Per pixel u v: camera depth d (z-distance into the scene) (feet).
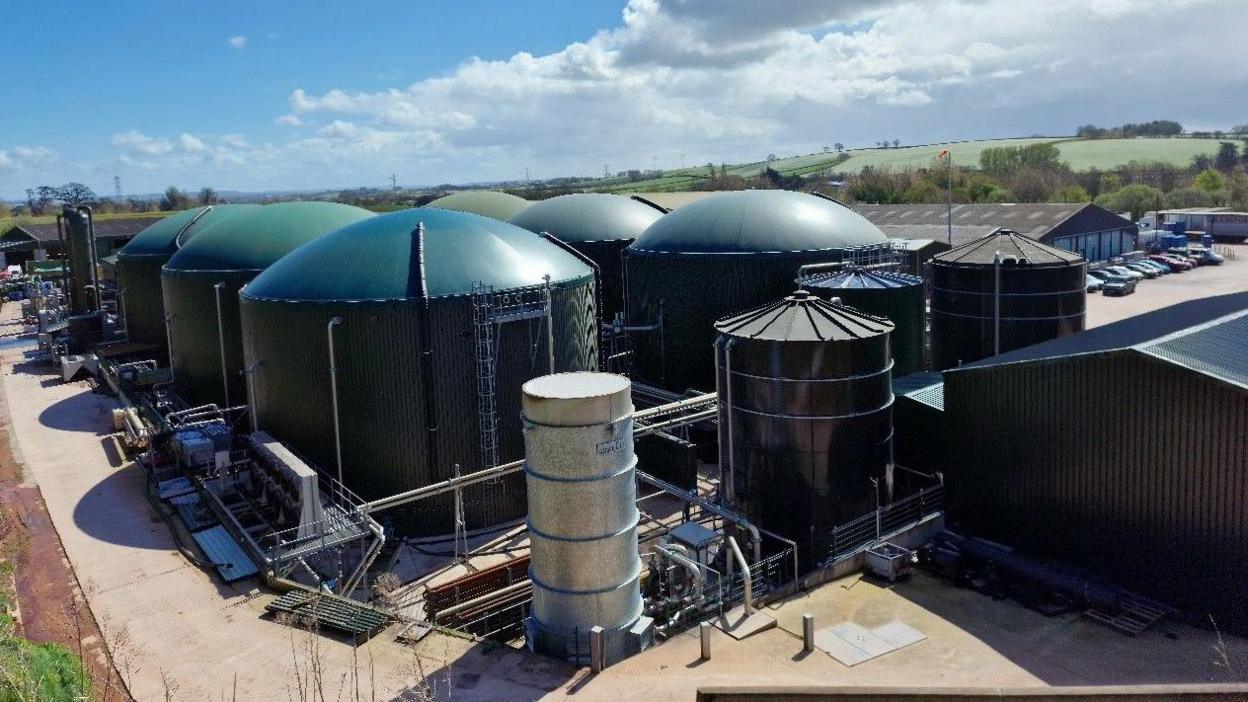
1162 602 70.54
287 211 150.51
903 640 67.77
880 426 84.33
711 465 120.98
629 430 72.02
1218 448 66.39
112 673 69.10
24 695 53.36
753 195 142.82
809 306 85.46
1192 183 577.02
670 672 65.41
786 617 72.43
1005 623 69.87
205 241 147.23
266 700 65.10
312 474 90.48
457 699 63.77
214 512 103.09
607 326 144.36
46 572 89.45
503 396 103.04
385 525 98.22
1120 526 73.00
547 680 65.82
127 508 107.76
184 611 80.59
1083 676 61.57
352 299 99.19
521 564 88.79
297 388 104.58
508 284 102.94
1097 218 309.01
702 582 75.77
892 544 81.35
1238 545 65.98
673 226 143.64
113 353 176.24
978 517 83.61
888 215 352.49
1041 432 77.71
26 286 324.19
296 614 78.02
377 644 73.20
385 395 99.55
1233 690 47.44
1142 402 70.59
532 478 71.56
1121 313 230.48
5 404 165.27
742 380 85.20
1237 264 323.57
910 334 114.83
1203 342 74.38
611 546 70.85
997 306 118.21
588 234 169.27
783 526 84.43
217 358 142.31
